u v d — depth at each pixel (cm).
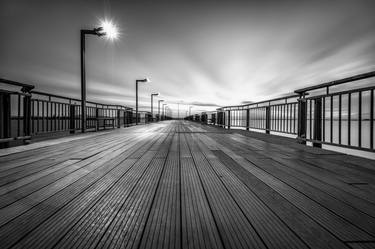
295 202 139
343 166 243
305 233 101
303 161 270
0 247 88
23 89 413
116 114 1138
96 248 88
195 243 92
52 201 139
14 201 138
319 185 174
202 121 2205
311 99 399
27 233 99
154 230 102
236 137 593
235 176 199
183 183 177
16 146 392
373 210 127
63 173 208
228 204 134
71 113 715
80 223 109
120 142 465
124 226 106
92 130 891
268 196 149
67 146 399
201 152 336
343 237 98
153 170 221
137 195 150
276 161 269
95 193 154
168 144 434
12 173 208
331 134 330
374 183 181
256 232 102
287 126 544
